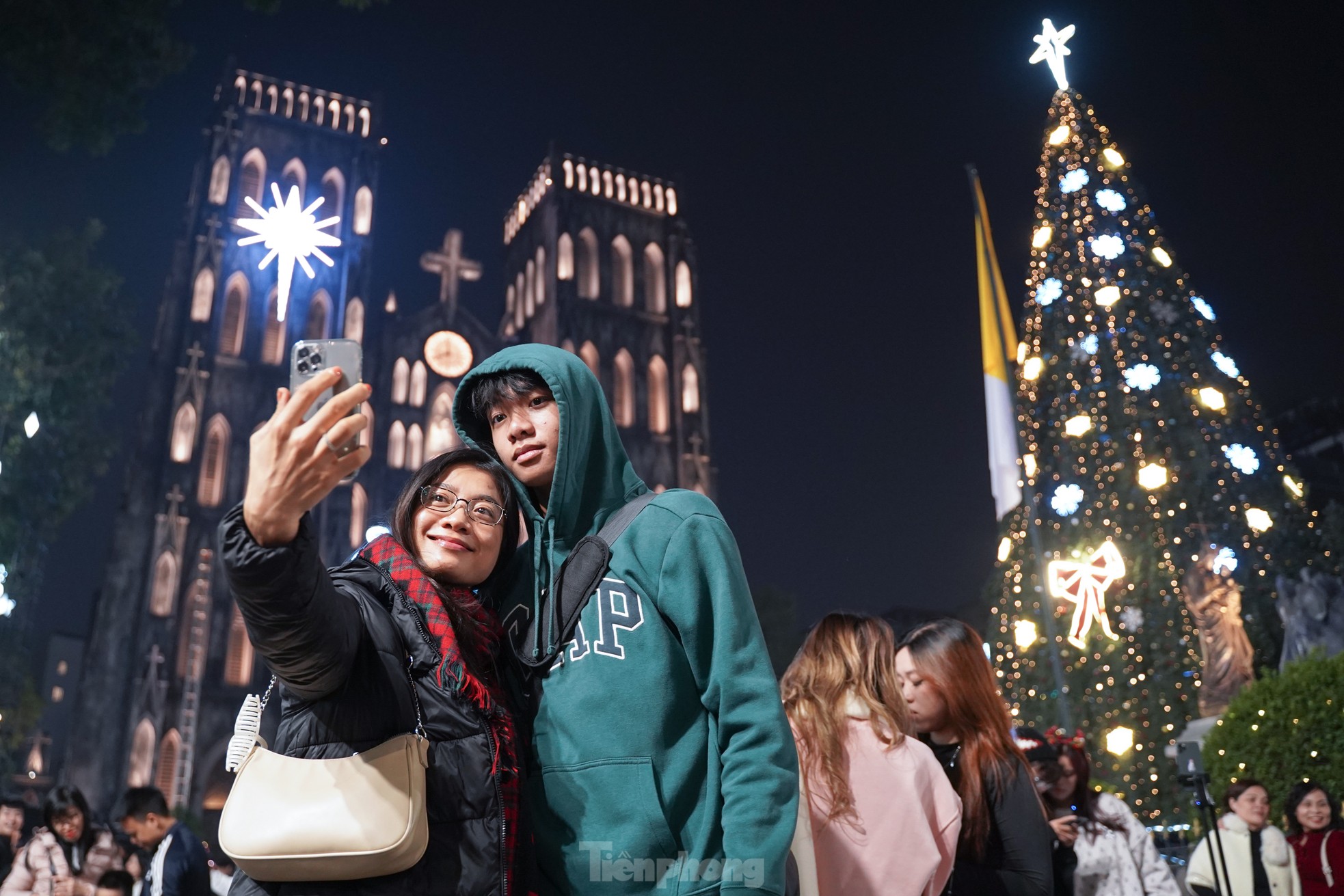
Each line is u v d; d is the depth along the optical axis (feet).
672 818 6.40
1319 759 33.12
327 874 5.31
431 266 180.45
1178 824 42.73
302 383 5.16
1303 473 92.68
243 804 5.46
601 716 6.52
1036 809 10.18
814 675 9.43
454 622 6.48
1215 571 46.73
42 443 70.08
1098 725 46.65
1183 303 53.21
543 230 195.42
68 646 187.83
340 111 182.60
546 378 7.41
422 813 5.52
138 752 134.51
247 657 144.66
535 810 6.56
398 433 164.96
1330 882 18.90
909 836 8.46
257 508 4.98
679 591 6.84
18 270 68.64
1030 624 49.37
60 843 20.56
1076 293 53.62
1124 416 50.52
